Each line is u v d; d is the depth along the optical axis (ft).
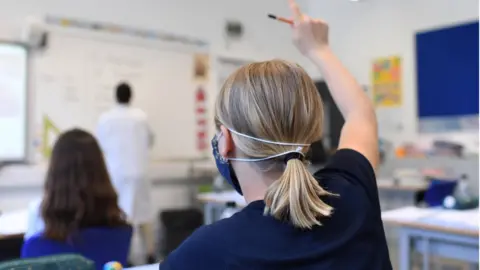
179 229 15.20
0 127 13.25
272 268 2.20
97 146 6.23
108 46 15.01
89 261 3.20
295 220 2.28
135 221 13.66
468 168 14.83
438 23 16.38
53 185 5.85
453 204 9.57
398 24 17.40
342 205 2.50
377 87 17.98
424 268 8.52
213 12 17.46
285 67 2.52
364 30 18.38
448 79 16.15
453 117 16.02
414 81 16.99
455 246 8.07
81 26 14.49
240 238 2.29
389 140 17.58
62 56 14.19
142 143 13.92
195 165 16.79
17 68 13.48
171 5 16.38
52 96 14.03
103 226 5.95
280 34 19.30
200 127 17.01
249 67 2.55
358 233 2.43
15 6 13.46
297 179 2.30
